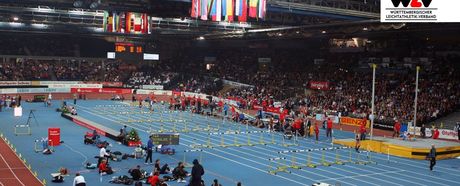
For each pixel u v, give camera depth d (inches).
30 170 1059.9
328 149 1427.2
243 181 1013.2
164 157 1240.2
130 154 1235.2
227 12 1643.7
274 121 1845.5
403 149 1352.1
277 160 1239.5
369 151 1369.3
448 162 1317.7
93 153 1266.0
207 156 1273.4
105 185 940.0
